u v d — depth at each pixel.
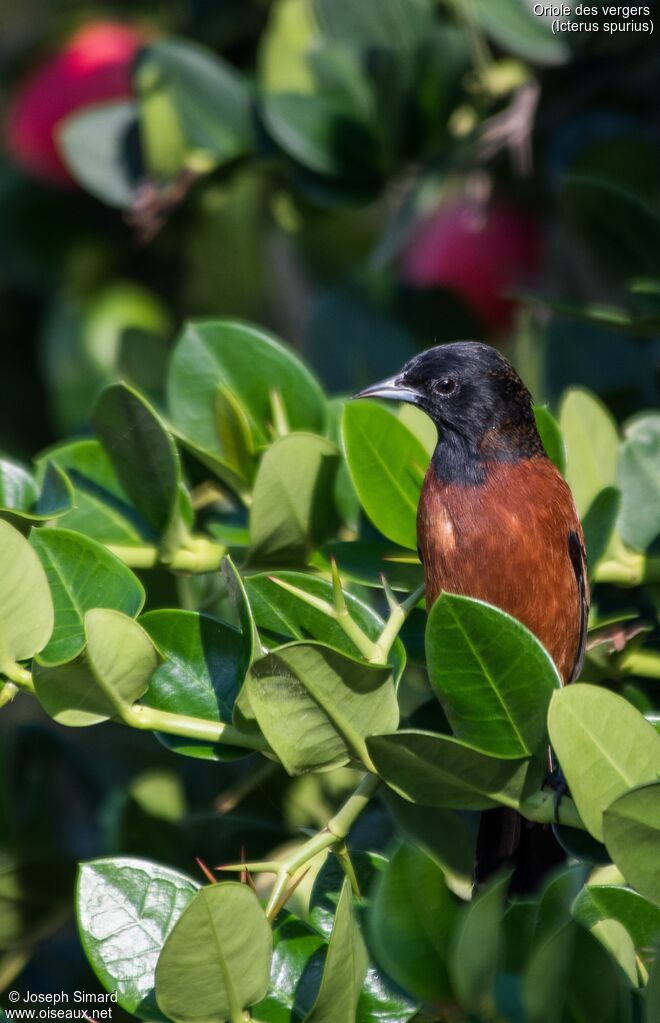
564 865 6.35
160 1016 5.20
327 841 5.30
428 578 7.27
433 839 6.89
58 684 5.50
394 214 9.55
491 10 9.87
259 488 6.71
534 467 7.46
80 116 10.83
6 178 12.74
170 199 10.45
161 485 6.75
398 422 7.20
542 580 7.23
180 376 7.60
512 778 5.50
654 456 7.36
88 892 5.36
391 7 9.70
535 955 4.98
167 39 10.37
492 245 11.48
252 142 10.36
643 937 5.32
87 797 9.09
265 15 12.59
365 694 5.31
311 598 5.59
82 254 12.66
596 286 10.91
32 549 5.53
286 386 7.55
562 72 10.36
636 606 7.82
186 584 7.33
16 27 13.88
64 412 12.08
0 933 7.66
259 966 5.04
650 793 4.80
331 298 10.45
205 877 7.91
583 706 5.11
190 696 5.89
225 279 12.75
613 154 10.56
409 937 5.33
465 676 5.46
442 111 9.77
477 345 7.87
